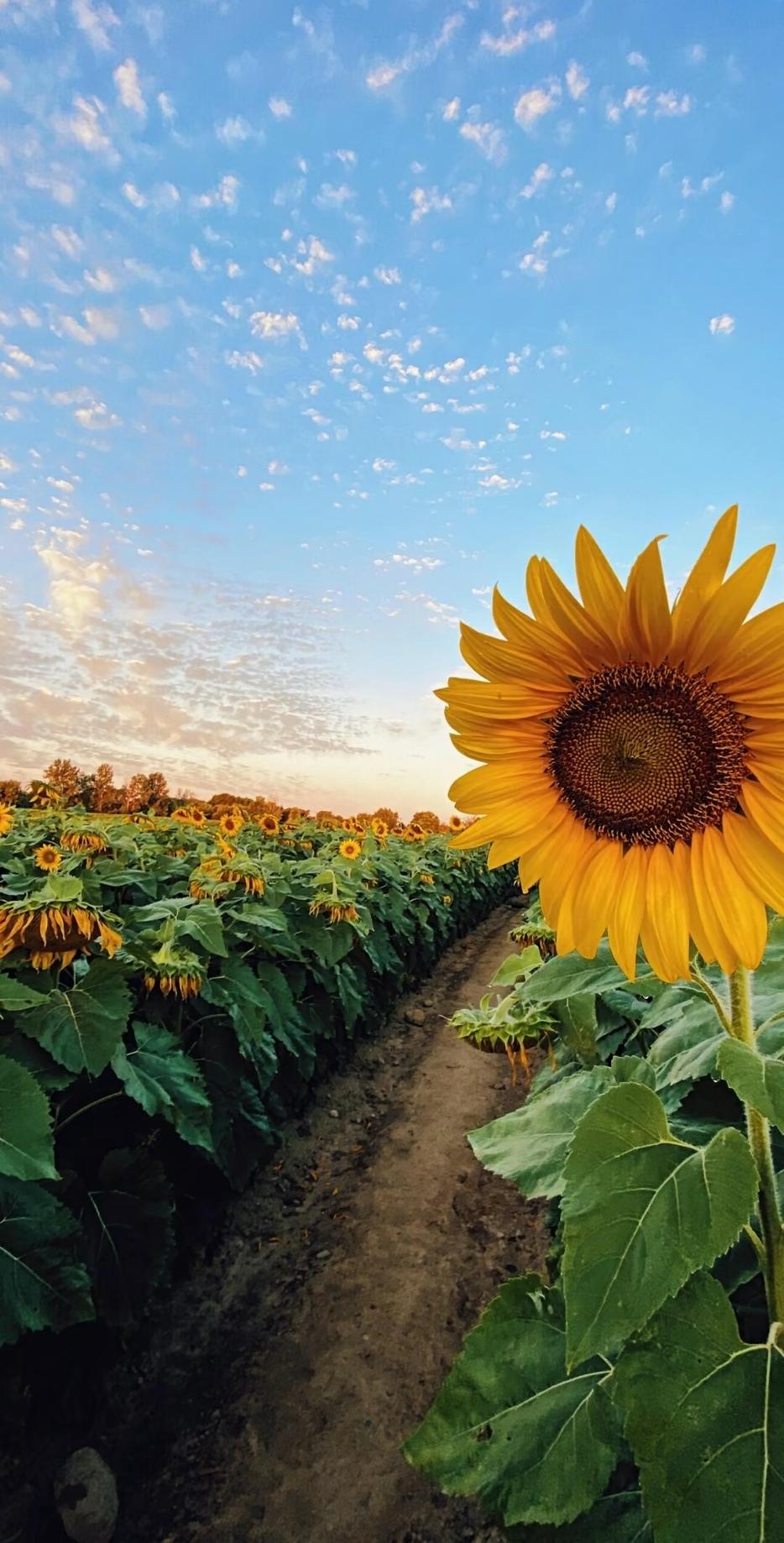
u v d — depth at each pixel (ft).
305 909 19.49
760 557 4.25
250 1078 14.62
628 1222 3.91
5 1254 7.47
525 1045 7.38
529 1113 6.35
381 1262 13.00
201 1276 12.60
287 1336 11.28
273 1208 14.71
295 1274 12.72
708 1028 5.84
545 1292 5.87
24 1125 7.02
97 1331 9.33
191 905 13.83
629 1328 3.63
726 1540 3.62
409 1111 19.35
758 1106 3.69
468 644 4.89
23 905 9.33
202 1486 8.87
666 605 4.43
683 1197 3.90
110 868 18.75
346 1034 21.56
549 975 6.70
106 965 9.75
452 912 42.68
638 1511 5.12
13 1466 8.60
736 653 4.44
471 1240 13.53
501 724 5.05
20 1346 8.75
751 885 4.62
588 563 4.51
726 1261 5.89
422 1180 15.72
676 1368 4.05
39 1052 9.19
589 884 4.98
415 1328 11.36
